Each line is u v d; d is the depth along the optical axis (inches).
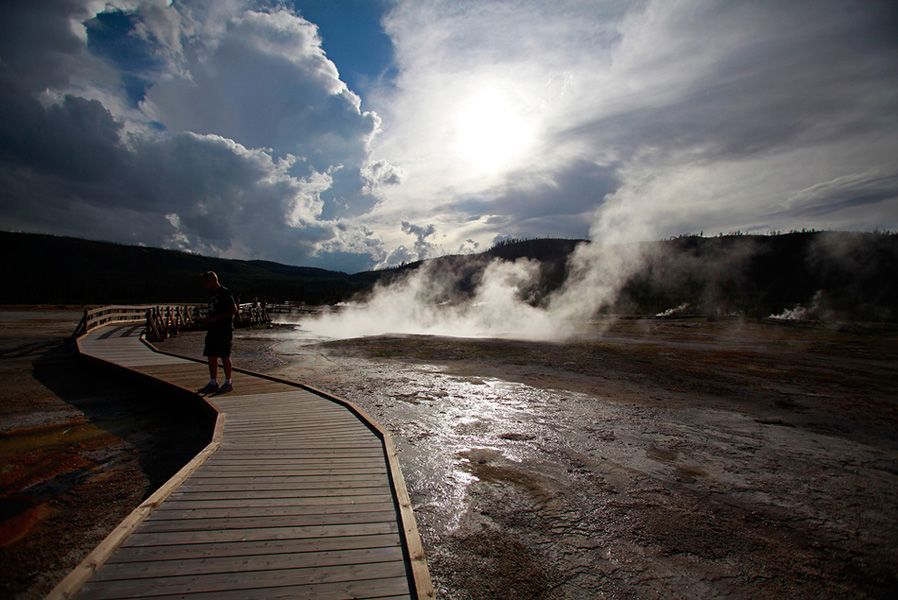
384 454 188.1
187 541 116.3
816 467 210.4
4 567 126.0
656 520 161.0
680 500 176.9
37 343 574.9
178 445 229.6
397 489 151.1
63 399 316.8
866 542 148.3
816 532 153.9
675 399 340.8
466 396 344.5
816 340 776.3
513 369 466.0
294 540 119.6
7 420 267.0
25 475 190.9
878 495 182.2
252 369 456.1
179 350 570.6
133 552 110.1
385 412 298.7
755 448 235.6
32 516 155.9
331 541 120.1
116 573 101.3
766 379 422.3
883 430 267.9
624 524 158.1
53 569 125.7
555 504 172.7
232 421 231.3
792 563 136.1
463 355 569.0
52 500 168.2
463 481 193.0
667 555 139.5
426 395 346.6
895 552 142.6
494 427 267.9
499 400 332.8
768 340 779.4
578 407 314.7
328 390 361.4
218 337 287.7
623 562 135.7
